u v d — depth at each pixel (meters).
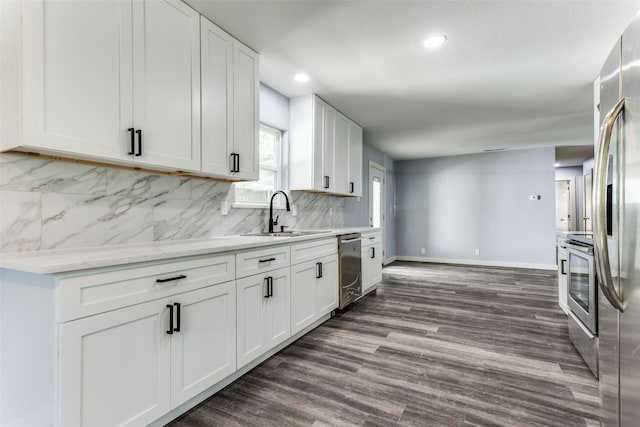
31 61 1.27
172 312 1.55
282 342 2.46
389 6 1.94
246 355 2.03
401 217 7.37
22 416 1.30
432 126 4.57
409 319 3.19
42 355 1.20
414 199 7.24
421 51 2.48
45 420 1.19
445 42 2.35
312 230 3.62
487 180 6.58
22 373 1.29
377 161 6.23
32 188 1.52
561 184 8.86
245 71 2.39
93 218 1.75
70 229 1.65
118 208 1.86
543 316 3.28
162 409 1.50
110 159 1.58
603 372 1.39
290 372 2.12
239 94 2.34
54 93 1.34
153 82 1.73
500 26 2.14
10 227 1.45
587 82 3.05
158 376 1.49
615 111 1.15
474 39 2.31
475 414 1.68
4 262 1.22
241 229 2.82
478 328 2.94
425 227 7.12
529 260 6.23
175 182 2.21
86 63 1.44
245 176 2.39
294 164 3.42
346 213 4.91
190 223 2.32
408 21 2.09
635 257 1.06
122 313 1.35
